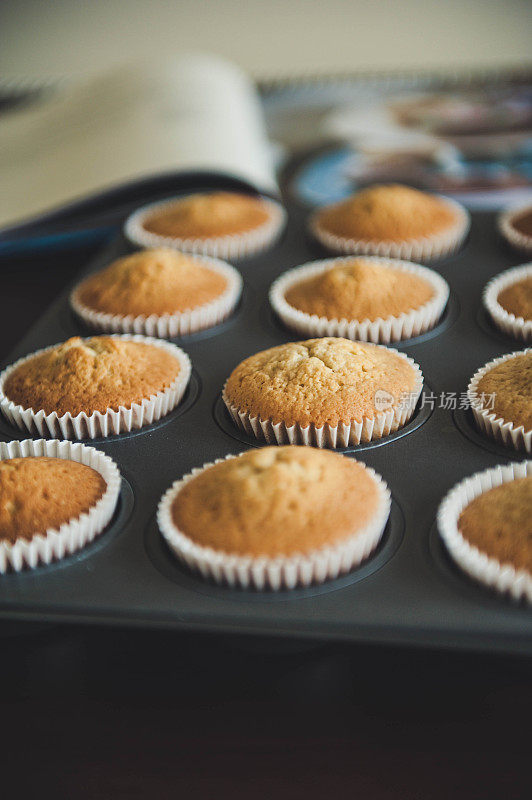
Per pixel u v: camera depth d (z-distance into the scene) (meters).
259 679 0.30
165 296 0.44
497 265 0.48
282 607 0.30
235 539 0.31
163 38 0.90
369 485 0.33
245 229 0.51
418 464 0.35
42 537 0.32
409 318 0.42
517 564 0.30
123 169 0.53
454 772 0.28
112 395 0.38
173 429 0.38
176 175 0.52
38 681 0.30
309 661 0.29
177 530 0.32
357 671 0.29
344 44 0.88
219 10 0.88
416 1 0.86
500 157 0.59
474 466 0.35
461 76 0.78
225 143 0.56
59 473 0.34
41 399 0.38
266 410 0.36
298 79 0.82
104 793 0.28
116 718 0.29
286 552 0.30
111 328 0.44
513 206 0.53
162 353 0.41
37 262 0.54
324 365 0.37
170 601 0.31
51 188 0.55
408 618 0.30
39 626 0.30
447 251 0.49
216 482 0.32
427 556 0.32
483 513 0.31
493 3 0.85
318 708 0.29
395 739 0.28
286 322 0.44
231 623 0.30
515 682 0.29
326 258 0.50
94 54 0.90
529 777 0.28
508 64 0.86
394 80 0.79
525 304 0.42
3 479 0.33
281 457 0.33
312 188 0.58
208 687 0.30
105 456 0.35
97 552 0.32
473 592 0.30
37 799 0.28
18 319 0.49
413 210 0.50
